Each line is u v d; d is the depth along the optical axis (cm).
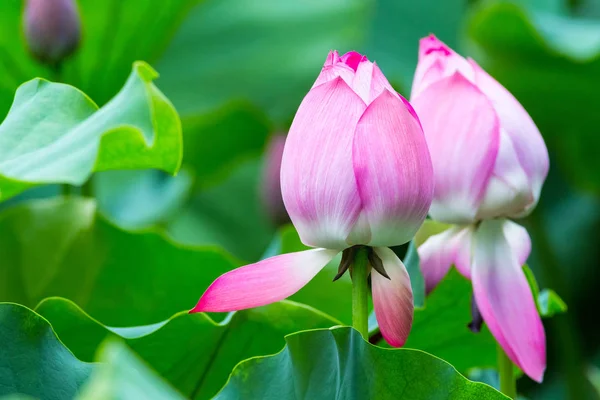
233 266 206
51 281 206
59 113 188
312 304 205
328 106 179
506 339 187
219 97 386
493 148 186
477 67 188
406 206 179
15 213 206
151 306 207
